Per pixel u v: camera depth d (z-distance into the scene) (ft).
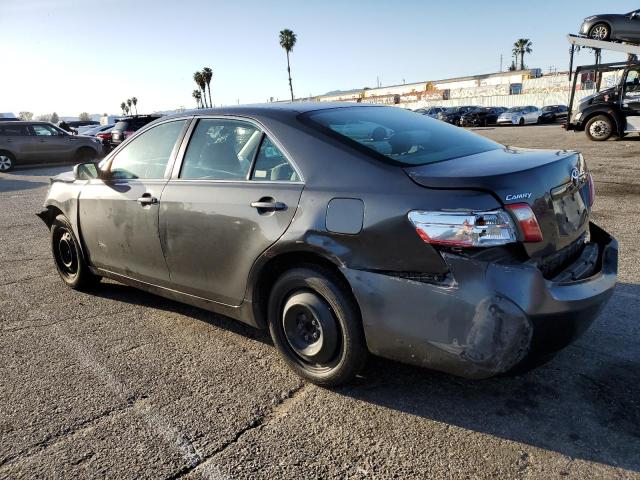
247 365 11.25
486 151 10.48
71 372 11.18
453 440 8.47
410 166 9.01
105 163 14.33
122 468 8.13
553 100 169.37
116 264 14.03
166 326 13.48
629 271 15.58
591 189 10.79
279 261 10.27
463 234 7.89
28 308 15.11
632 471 7.59
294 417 9.29
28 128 60.39
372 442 8.53
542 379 10.08
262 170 10.59
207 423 9.21
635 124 52.47
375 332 8.91
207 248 11.23
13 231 26.25
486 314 7.86
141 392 10.30
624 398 9.32
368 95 260.21
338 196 9.19
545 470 7.70
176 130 12.72
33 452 8.57
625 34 53.52
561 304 8.16
